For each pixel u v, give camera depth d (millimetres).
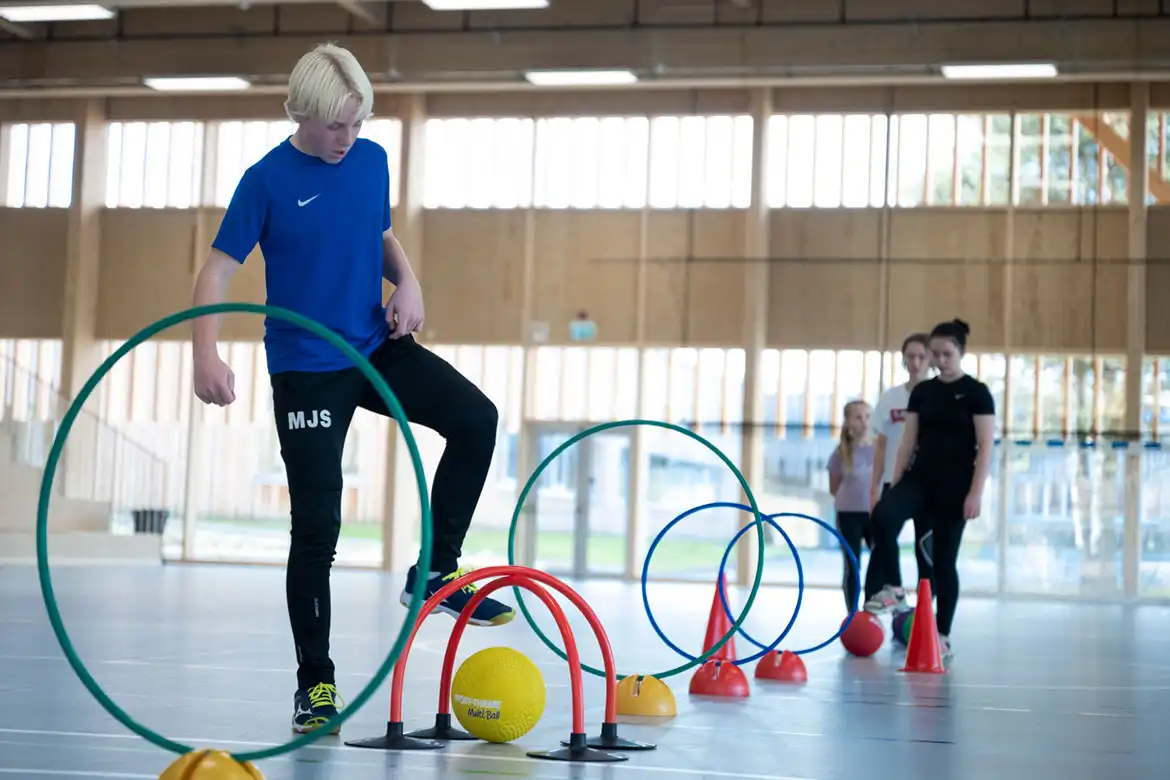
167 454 20469
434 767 2990
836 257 18328
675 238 18828
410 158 19219
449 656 3500
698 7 15562
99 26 17312
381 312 3516
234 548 20500
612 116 19078
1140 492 16453
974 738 3891
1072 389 17438
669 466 18750
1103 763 3445
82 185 19891
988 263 17844
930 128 18234
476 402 3439
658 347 18844
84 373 19828
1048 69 14750
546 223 19219
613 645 7102
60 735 3402
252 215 3375
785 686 5344
